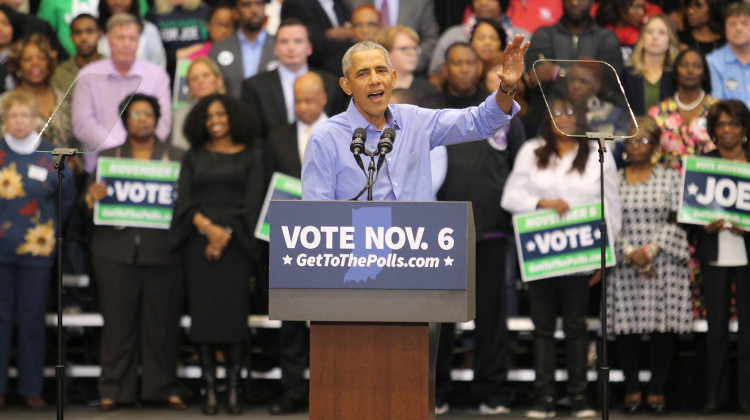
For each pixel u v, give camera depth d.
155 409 11.64
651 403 11.25
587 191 11.17
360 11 12.88
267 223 11.55
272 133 11.88
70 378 12.16
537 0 13.63
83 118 8.45
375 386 5.79
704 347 11.66
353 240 5.68
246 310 11.51
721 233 11.22
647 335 11.75
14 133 11.79
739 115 11.27
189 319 12.24
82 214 11.85
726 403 11.58
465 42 12.06
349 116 6.93
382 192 6.88
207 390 11.41
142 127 11.81
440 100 11.88
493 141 11.65
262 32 13.23
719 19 12.77
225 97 11.77
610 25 13.12
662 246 11.16
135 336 11.75
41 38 12.26
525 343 12.81
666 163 11.77
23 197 11.72
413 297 5.65
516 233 11.23
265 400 12.00
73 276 12.34
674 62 11.89
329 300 5.69
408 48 12.07
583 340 11.20
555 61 8.52
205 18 13.63
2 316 11.64
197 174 11.57
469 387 12.45
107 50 13.21
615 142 12.03
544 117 11.58
